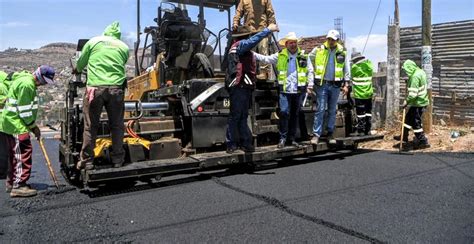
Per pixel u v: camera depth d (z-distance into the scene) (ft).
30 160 17.13
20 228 12.71
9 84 19.79
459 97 33.65
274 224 12.29
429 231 11.63
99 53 16.42
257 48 23.32
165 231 11.96
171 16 23.79
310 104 23.93
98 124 16.83
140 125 19.13
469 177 17.76
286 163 22.07
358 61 26.66
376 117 35.37
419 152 24.61
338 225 12.14
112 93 16.35
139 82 26.63
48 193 16.98
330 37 21.79
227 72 19.16
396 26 31.48
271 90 22.06
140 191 16.58
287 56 20.89
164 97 22.04
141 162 17.80
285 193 15.55
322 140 23.62
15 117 16.75
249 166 20.92
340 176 18.26
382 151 25.49
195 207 14.08
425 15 28.14
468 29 33.47
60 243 11.35
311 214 13.12
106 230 12.21
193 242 11.09
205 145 19.84
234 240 11.15
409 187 16.24
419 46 35.60
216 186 16.96
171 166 17.35
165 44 23.52
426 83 25.61
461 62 34.01
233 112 19.21
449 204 14.02
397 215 12.98
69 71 20.10
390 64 31.60
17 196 16.58
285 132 21.31
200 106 19.57
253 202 14.48
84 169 16.51
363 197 14.92
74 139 18.37
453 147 24.98
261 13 23.43
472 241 10.91
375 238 11.18
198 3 24.41
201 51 24.25
